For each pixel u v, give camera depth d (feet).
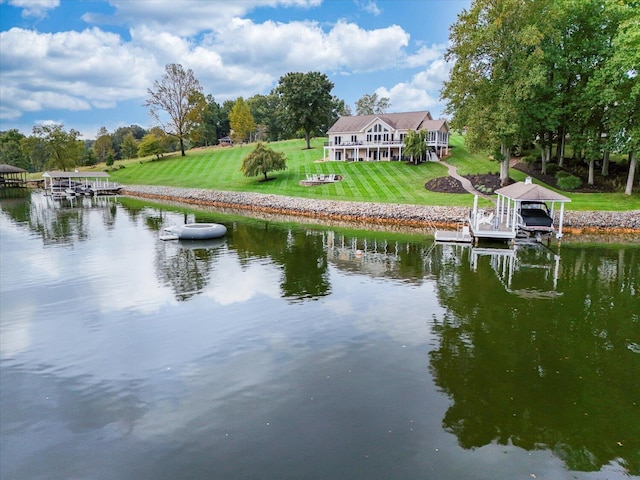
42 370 39.47
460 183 153.58
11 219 134.41
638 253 84.53
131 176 244.42
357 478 25.05
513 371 37.70
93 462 27.07
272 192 168.66
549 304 55.11
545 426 29.96
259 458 26.91
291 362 39.83
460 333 46.11
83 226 121.29
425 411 31.76
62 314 53.52
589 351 41.68
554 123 133.69
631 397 33.65
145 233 110.42
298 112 245.45
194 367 39.29
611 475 25.40
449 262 78.28
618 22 125.59
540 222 98.43
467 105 139.13
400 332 46.44
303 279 67.67
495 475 25.32
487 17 131.23
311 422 30.53
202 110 280.72
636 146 117.80
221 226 106.52
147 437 29.37
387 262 78.59
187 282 66.54
